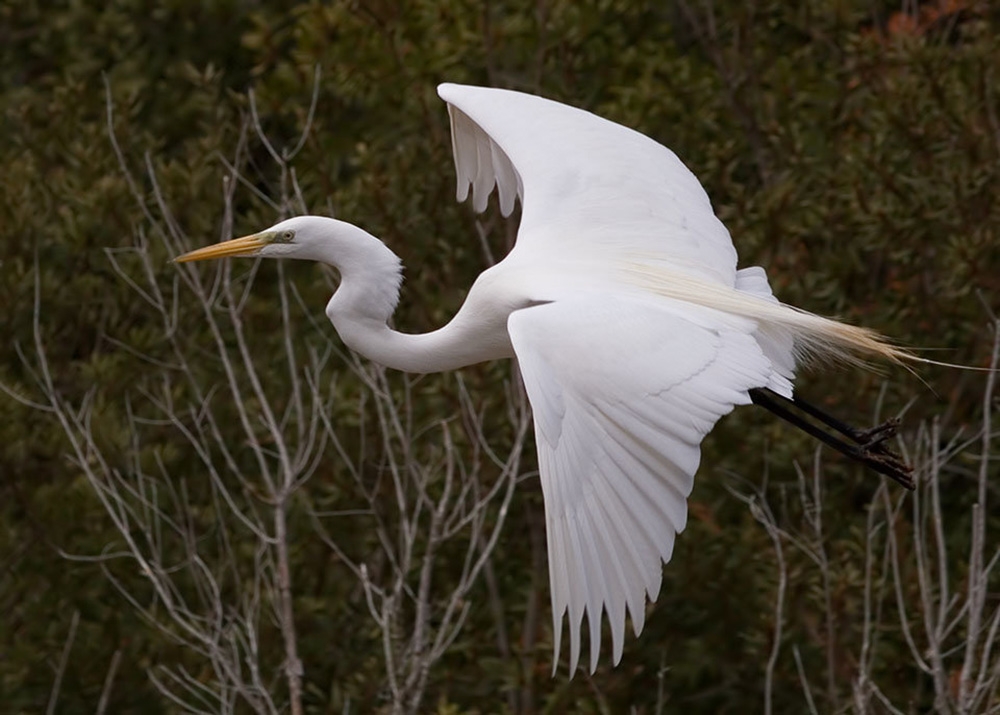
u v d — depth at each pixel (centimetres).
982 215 1288
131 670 1238
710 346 778
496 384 1225
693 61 1428
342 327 973
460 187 1054
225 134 1404
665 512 739
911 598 1180
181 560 1226
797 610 1191
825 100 1392
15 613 1261
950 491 1312
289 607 975
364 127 1414
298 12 1439
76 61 1562
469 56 1377
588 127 985
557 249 902
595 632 730
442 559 1237
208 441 1266
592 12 1369
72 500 1233
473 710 1170
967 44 1369
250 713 1188
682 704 1262
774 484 1227
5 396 1250
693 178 969
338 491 1231
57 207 1373
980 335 1255
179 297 1295
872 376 1250
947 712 857
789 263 1274
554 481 755
